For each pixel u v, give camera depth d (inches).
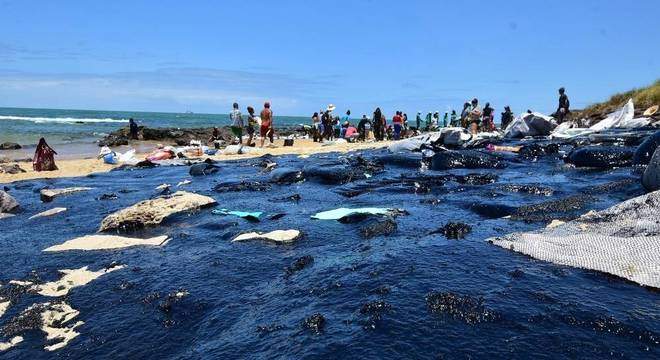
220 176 504.1
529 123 737.6
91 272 198.4
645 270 147.6
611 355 107.6
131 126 1417.3
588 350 109.6
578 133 682.2
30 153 1006.4
